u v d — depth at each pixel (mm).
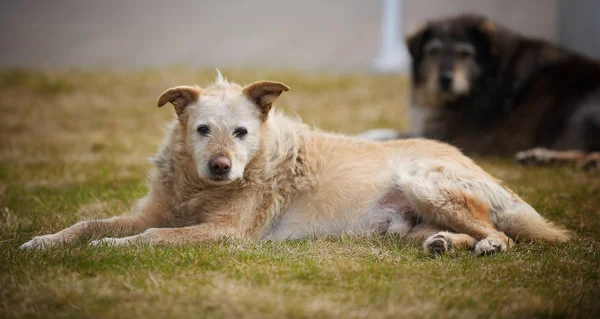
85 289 5531
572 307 5484
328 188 7609
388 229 7488
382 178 7676
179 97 7367
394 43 21828
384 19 22141
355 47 24531
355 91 18062
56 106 16219
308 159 7699
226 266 6160
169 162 7512
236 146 7051
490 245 6828
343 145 7957
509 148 13297
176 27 28438
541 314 5340
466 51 13117
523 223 7391
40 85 17609
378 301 5445
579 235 7859
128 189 9703
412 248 6961
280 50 24297
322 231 7531
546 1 28109
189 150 7242
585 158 11758
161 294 5457
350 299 5477
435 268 6285
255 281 5816
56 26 28250
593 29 17312
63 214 8281
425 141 8125
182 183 7402
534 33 22609
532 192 9617
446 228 7320
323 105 16734
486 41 13195
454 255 6766
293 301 5355
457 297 5574
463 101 13383
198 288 5602
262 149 7363
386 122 15367
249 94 7371
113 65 21891
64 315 5086
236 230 7199
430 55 13406
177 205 7480
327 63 22344
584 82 13055
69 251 6398
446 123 13594
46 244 6781
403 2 28141
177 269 6039
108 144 13312
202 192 7340
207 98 7301
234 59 22891
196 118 7184
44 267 6059
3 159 12016
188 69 19641
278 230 7520
